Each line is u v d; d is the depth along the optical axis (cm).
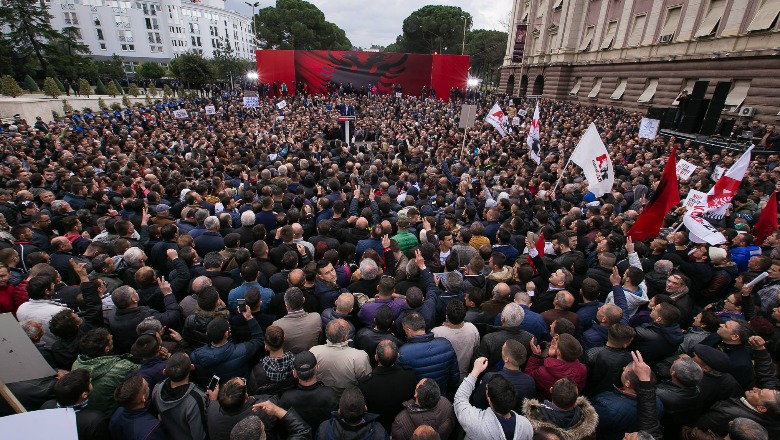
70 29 4728
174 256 479
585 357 362
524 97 4094
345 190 845
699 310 531
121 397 263
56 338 361
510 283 493
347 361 334
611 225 723
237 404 269
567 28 3688
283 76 4078
